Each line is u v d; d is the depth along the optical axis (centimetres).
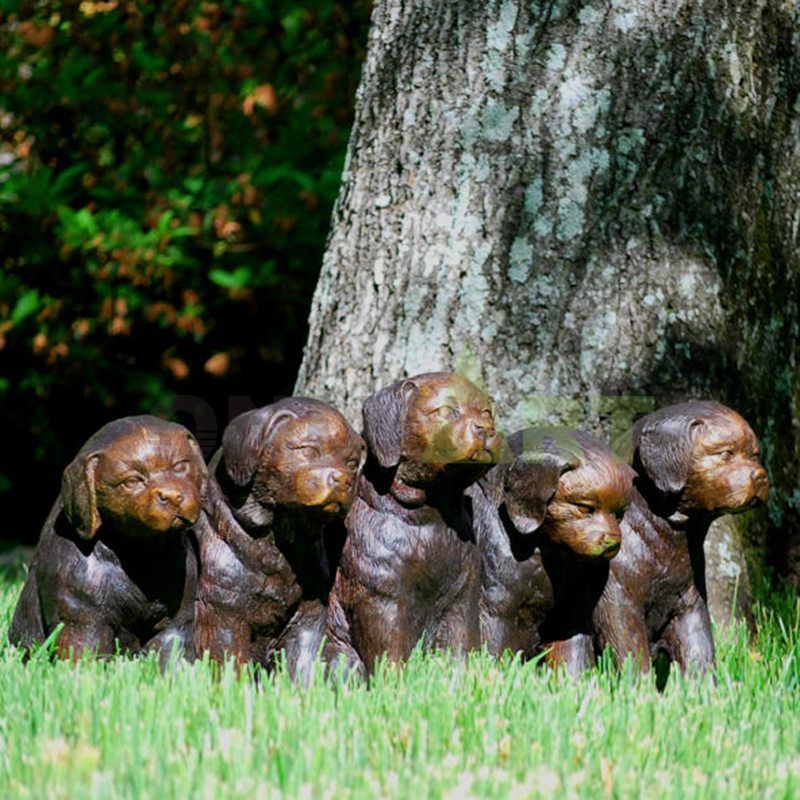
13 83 1781
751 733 777
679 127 1102
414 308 1109
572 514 869
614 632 912
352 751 698
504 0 1111
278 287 1788
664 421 891
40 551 865
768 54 1144
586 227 1094
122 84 1781
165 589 855
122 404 1919
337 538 909
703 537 934
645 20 1103
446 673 837
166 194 1748
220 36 1766
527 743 725
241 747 691
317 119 1731
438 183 1116
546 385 1082
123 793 639
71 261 1797
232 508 874
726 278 1118
